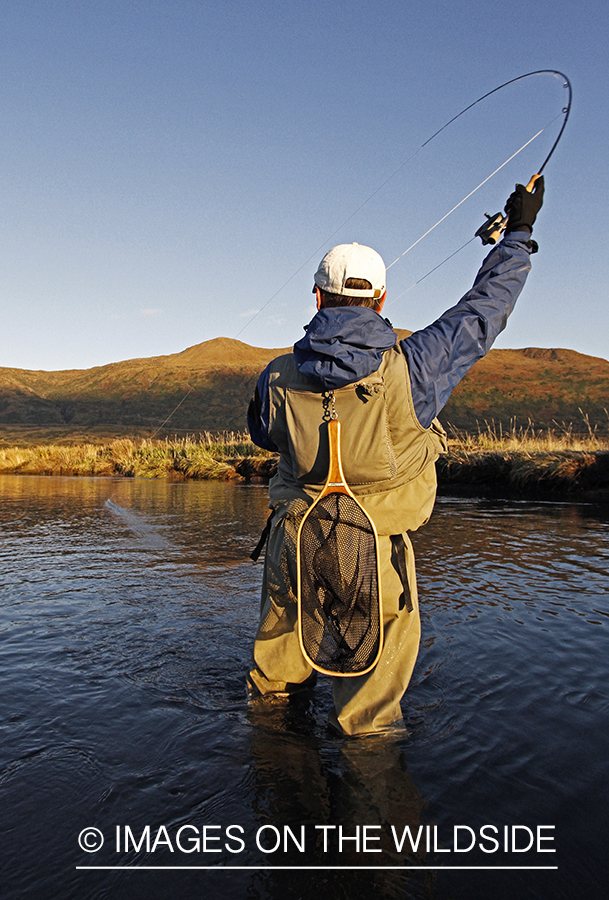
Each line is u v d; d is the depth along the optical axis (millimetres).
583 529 6395
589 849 1529
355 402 2084
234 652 2930
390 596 2219
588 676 2627
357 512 2090
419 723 2201
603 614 3500
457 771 1881
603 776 1854
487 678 2609
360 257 2166
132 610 3629
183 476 17625
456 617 3447
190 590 4102
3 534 6648
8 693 2467
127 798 1743
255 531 6699
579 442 13320
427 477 2223
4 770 1888
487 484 11102
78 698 2420
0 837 1575
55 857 1505
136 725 2189
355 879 1436
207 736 2107
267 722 2215
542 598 3826
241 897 1386
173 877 1441
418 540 5773
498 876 1443
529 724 2193
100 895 1386
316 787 1798
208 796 1753
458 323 2146
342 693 2217
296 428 2164
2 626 3346
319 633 2141
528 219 2320
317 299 2289
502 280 2232
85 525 7336
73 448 23312
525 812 1679
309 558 2100
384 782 1821
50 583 4348
